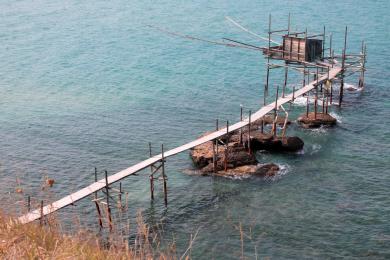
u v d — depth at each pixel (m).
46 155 65.88
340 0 179.62
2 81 100.12
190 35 135.50
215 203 53.97
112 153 66.94
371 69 102.94
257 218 50.41
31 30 141.50
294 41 84.94
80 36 135.38
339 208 51.88
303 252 44.00
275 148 66.88
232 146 65.25
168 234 47.38
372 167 61.16
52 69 108.00
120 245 13.27
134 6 173.25
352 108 81.94
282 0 182.00
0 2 178.62
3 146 68.88
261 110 71.12
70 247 12.31
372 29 136.00
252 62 111.81
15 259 11.45
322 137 70.75
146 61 113.19
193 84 96.75
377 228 47.81
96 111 82.81
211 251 44.25
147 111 82.69
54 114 81.62
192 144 60.03
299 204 52.97
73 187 57.12
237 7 170.75
